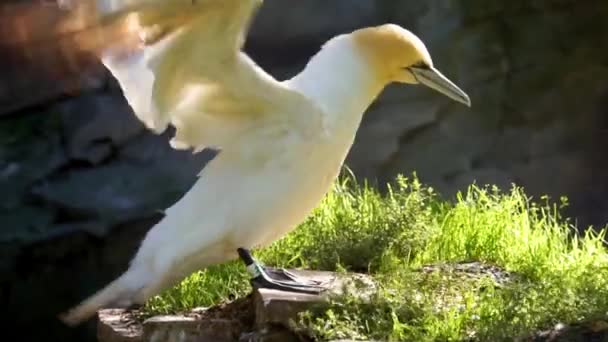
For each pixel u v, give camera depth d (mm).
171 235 7684
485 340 7094
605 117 16484
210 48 7051
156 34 6938
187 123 7652
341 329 7191
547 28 16422
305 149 7652
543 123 16453
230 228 7695
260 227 7766
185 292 8656
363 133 15945
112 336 8203
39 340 13344
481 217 9727
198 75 7230
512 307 7301
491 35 16266
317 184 7859
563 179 16406
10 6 9984
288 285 7777
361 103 8023
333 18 15922
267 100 7488
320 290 7711
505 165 16297
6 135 13695
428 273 8141
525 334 7137
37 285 13328
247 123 7645
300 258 9180
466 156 16141
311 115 7613
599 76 16500
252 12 6918
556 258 9164
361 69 7988
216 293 8695
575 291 7703
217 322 7891
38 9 9797
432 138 16062
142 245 7750
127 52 7316
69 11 6910
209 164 7770
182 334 7895
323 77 7879
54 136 13852
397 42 8117
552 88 16484
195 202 7715
